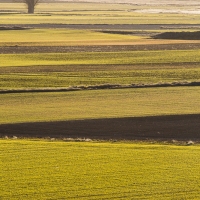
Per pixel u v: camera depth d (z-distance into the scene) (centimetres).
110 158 10906
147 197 8925
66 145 11825
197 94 17300
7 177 9744
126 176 9869
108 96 16950
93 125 13662
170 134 13025
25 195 8975
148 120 14162
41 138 12594
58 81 19525
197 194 9069
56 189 9231
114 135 12900
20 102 16012
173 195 9006
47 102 16062
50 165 10425
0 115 14462
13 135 12812
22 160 10706
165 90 17912
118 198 8881
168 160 10800
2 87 18250
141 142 12350
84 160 10756
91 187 9338
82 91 17688
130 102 16138
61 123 13800
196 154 11219
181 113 14850
